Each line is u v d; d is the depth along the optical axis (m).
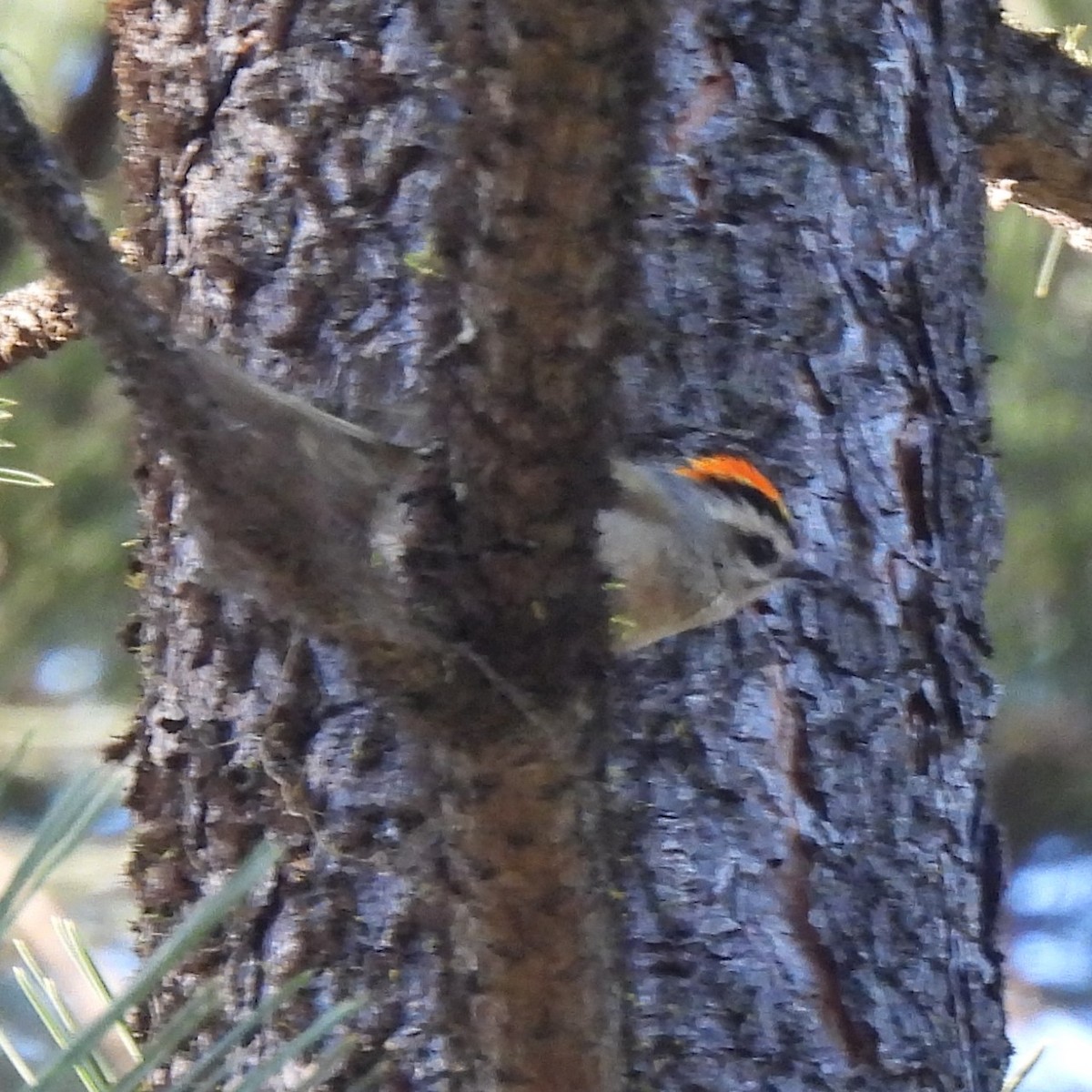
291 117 5.02
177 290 5.06
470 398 3.21
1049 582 10.86
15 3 7.86
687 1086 4.49
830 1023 4.64
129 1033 4.12
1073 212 6.72
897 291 5.25
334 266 4.89
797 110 5.18
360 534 3.28
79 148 7.01
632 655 4.80
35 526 9.12
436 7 4.91
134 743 5.12
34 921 6.58
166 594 5.04
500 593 3.27
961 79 5.71
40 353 5.85
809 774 4.84
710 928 4.62
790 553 4.96
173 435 3.15
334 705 4.73
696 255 5.03
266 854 3.17
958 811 5.10
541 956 3.46
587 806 3.41
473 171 3.04
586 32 2.85
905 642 5.06
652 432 4.93
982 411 5.51
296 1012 4.58
